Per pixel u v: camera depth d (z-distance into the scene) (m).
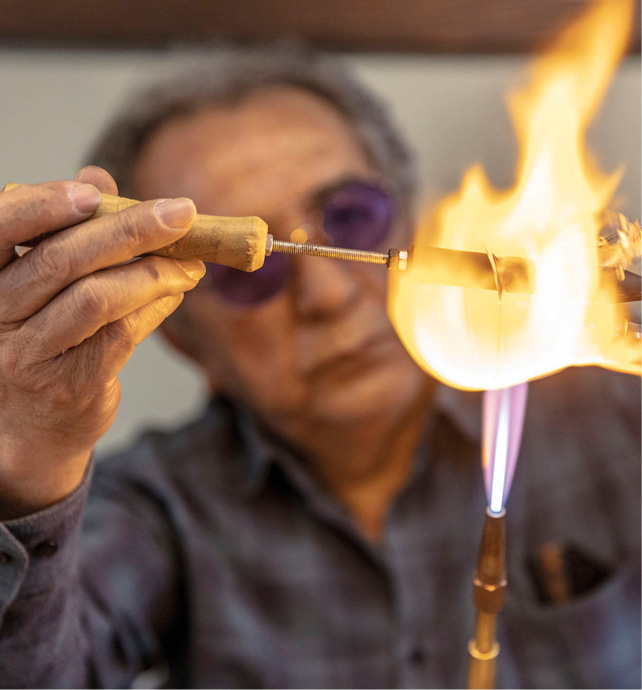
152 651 1.23
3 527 0.66
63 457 0.63
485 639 0.54
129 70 1.58
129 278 0.54
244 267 0.54
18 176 1.61
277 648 1.25
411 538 1.30
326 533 1.32
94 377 0.57
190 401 1.78
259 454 1.33
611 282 0.54
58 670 0.79
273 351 1.17
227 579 1.29
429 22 1.49
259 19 1.48
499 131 1.59
